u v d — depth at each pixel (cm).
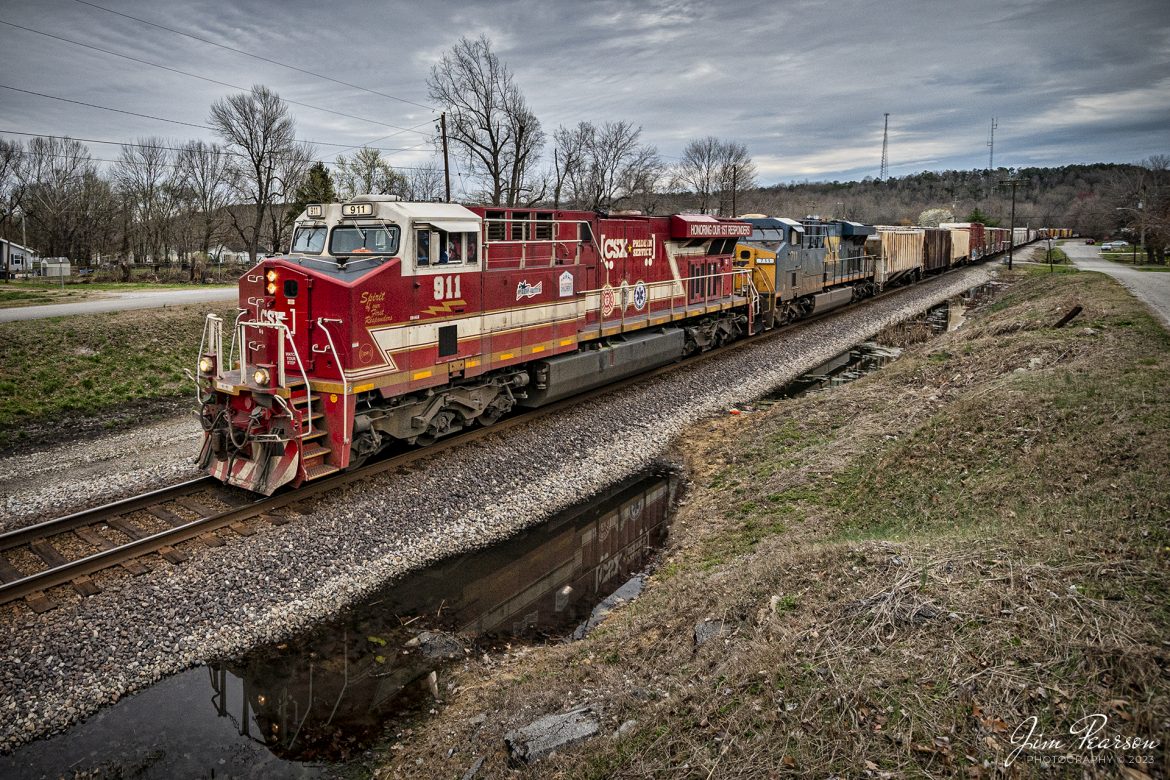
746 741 501
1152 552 621
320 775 618
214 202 6316
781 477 1169
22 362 1742
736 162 7938
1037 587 588
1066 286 2942
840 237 3234
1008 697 482
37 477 1184
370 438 1121
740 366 2086
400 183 5622
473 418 1358
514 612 894
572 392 1622
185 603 805
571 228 1535
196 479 1096
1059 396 1109
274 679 741
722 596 745
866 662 550
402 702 717
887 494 975
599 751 534
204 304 2448
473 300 1279
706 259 2161
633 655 711
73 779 596
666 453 1462
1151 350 1388
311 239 1206
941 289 4116
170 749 638
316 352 1077
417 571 961
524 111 4350
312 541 948
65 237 6009
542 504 1172
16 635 728
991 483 894
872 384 1747
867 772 450
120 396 1716
